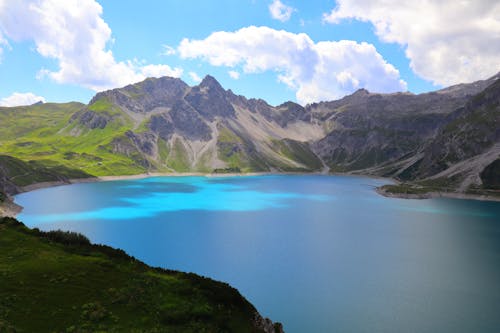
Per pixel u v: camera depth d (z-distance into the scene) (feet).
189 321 124.06
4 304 114.62
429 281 293.02
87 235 422.82
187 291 145.48
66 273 143.43
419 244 413.59
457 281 293.64
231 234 444.55
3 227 189.78
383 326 216.54
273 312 231.91
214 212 603.26
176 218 540.52
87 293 131.34
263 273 303.89
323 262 337.72
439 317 229.66
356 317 227.20
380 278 297.94
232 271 306.96
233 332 126.52
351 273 308.19
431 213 631.97
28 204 643.45
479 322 223.51
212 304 140.46
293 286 276.21
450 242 423.64
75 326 109.40
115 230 451.94
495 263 343.46
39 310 115.44
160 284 148.36
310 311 234.38
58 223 485.56
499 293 269.85
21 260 151.64
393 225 522.88
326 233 462.19
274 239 424.87
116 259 169.89
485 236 458.09
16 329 101.65
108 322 114.93
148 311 126.21
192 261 332.80
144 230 455.22
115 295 132.46
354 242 417.49
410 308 241.96
